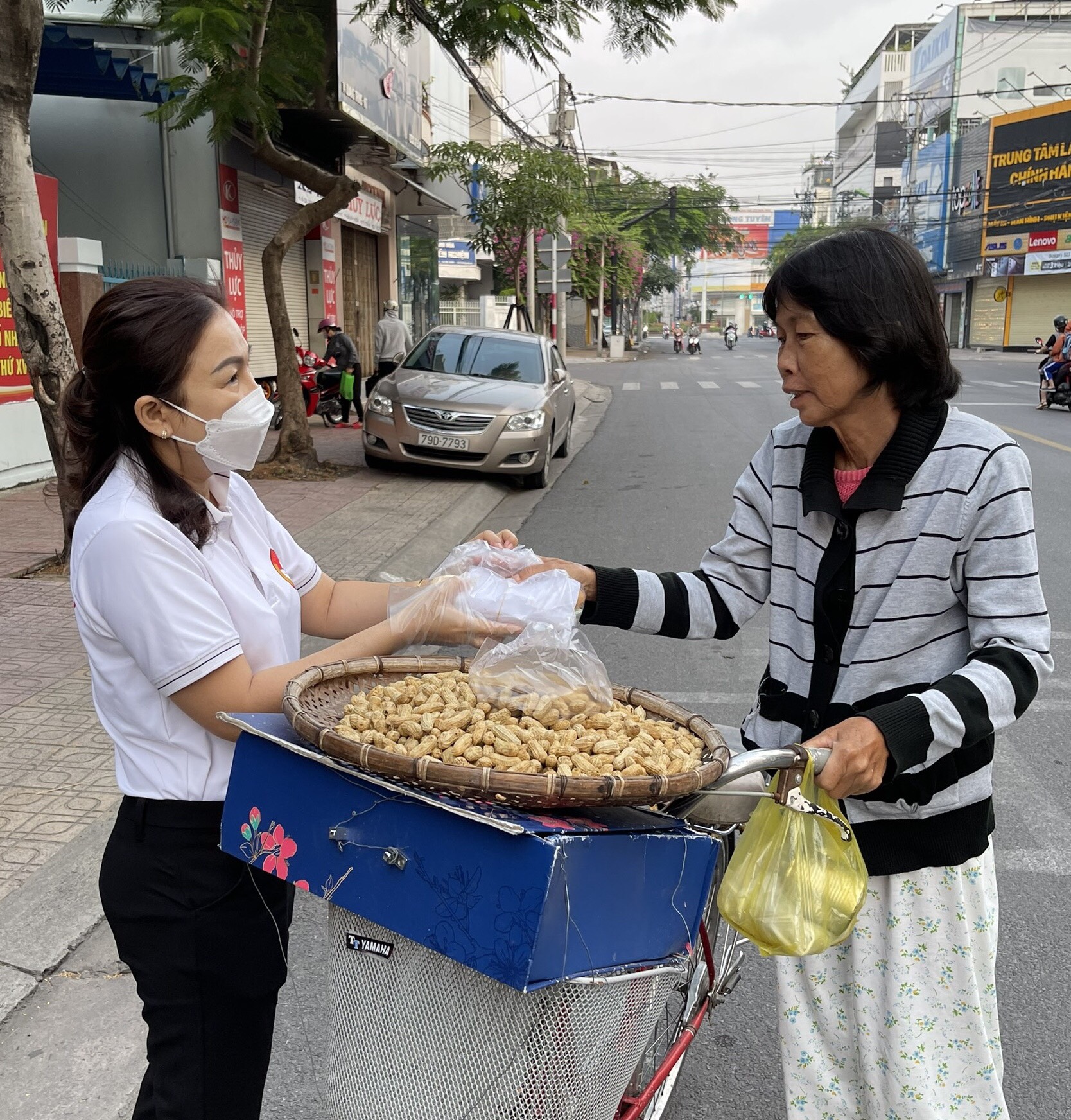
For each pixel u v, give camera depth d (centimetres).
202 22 736
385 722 144
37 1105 228
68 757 385
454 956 127
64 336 583
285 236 986
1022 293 4206
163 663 152
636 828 135
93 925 288
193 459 163
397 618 173
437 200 2112
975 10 4672
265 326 1424
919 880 167
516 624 167
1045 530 812
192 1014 165
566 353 4619
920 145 5206
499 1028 133
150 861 162
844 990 178
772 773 171
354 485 966
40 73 977
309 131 1359
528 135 2153
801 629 173
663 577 192
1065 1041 254
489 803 130
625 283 4509
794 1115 183
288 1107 232
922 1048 170
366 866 136
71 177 1199
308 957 288
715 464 1192
